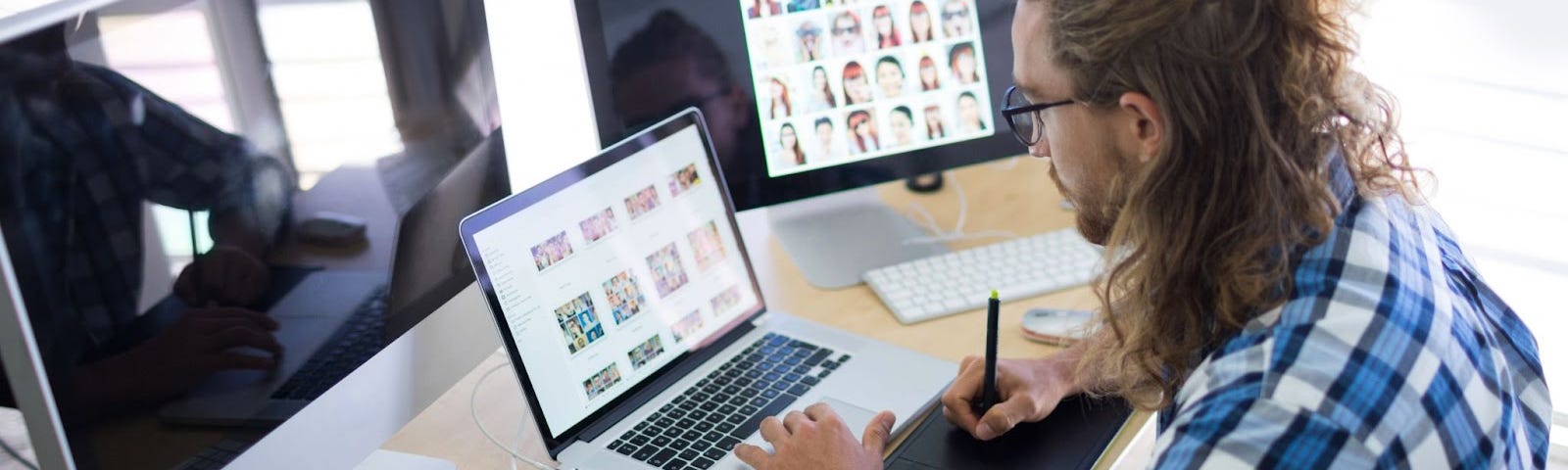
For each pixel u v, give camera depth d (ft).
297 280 3.35
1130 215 2.78
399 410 3.68
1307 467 2.47
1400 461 2.53
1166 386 3.05
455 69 3.93
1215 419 2.57
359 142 3.53
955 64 5.06
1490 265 6.15
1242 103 2.60
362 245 3.56
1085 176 2.97
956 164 5.17
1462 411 2.65
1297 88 2.60
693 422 3.90
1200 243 2.71
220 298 3.15
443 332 3.85
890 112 5.05
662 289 4.18
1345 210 2.77
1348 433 2.47
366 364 3.57
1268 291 2.68
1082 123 2.86
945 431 3.83
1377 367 2.54
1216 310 2.75
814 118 4.99
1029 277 4.82
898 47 4.99
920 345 4.44
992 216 5.40
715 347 4.30
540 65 5.91
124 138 2.88
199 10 3.04
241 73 3.16
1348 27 2.72
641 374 4.03
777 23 4.87
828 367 4.20
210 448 3.15
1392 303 2.63
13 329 2.69
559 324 3.84
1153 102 2.66
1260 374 2.58
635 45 4.78
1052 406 3.84
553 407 3.77
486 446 3.98
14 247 2.66
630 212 4.15
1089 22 2.68
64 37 2.73
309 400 3.42
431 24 3.80
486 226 3.70
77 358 2.82
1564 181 5.87
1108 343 3.60
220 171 3.12
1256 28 2.57
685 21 4.79
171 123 2.99
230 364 3.18
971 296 4.70
